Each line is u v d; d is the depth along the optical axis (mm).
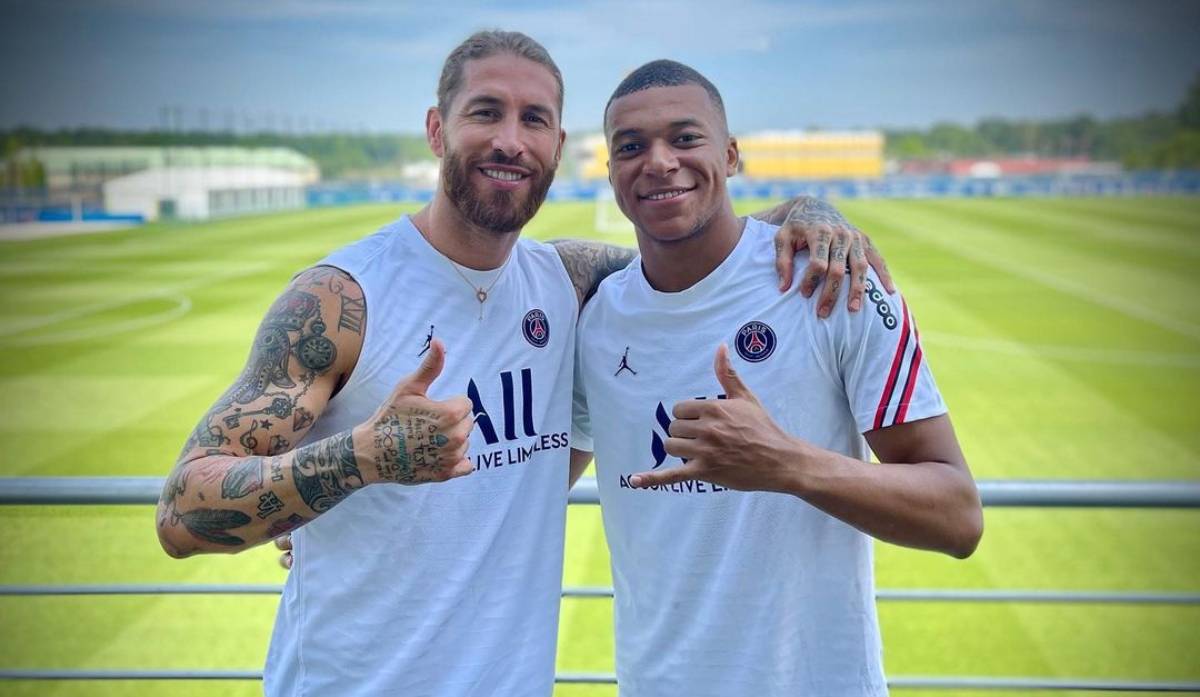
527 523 2197
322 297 2025
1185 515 6359
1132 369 12383
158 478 2432
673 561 2191
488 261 2133
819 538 2148
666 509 2195
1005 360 13039
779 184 59906
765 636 2139
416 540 2080
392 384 2064
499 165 2047
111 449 8828
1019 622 4867
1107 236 32562
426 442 1794
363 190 62875
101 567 5586
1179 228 35656
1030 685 2648
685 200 2076
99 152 63688
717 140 2113
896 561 5727
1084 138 121312
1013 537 6043
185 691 4199
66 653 4562
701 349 2166
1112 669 4379
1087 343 14461
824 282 2111
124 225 45062
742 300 2150
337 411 2092
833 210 2277
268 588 2596
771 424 1875
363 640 2098
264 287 22281
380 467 1807
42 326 17094
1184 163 96625
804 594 2146
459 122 2053
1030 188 61000
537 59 2096
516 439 2174
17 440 9141
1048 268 24203
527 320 2213
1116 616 4918
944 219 40156
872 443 2135
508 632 2148
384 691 2084
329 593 2117
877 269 2146
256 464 1858
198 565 5617
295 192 60281
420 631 2084
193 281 23625
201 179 55500
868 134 79000
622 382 2240
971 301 18922
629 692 2320
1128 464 8023
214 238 36250
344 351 2023
